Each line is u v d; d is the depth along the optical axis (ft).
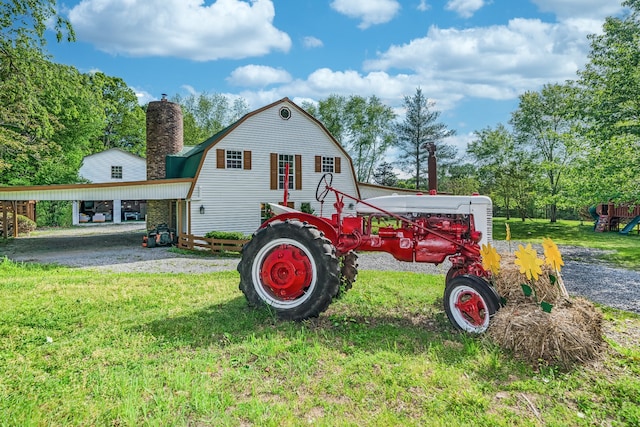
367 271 27.25
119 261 37.11
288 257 14.34
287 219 16.05
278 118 55.11
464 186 98.07
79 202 95.50
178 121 60.44
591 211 74.43
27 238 61.00
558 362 9.96
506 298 12.75
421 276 24.34
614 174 36.01
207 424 7.32
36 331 12.65
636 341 12.64
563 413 7.83
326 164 59.52
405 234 15.12
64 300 16.92
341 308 15.83
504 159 99.35
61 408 7.84
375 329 13.03
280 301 14.42
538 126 85.10
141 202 104.88
